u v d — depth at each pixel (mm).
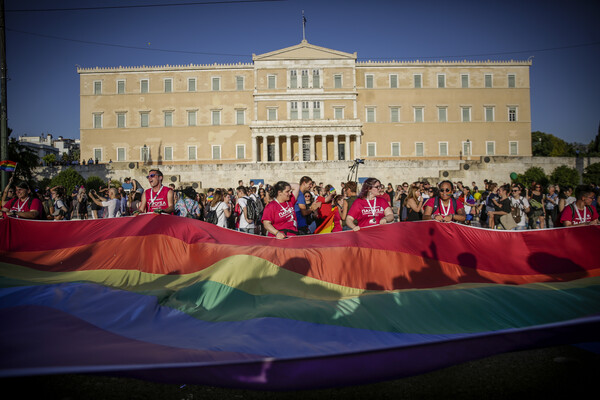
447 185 9492
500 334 4469
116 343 4746
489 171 58469
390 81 71500
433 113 71500
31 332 4949
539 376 4848
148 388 4758
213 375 3930
